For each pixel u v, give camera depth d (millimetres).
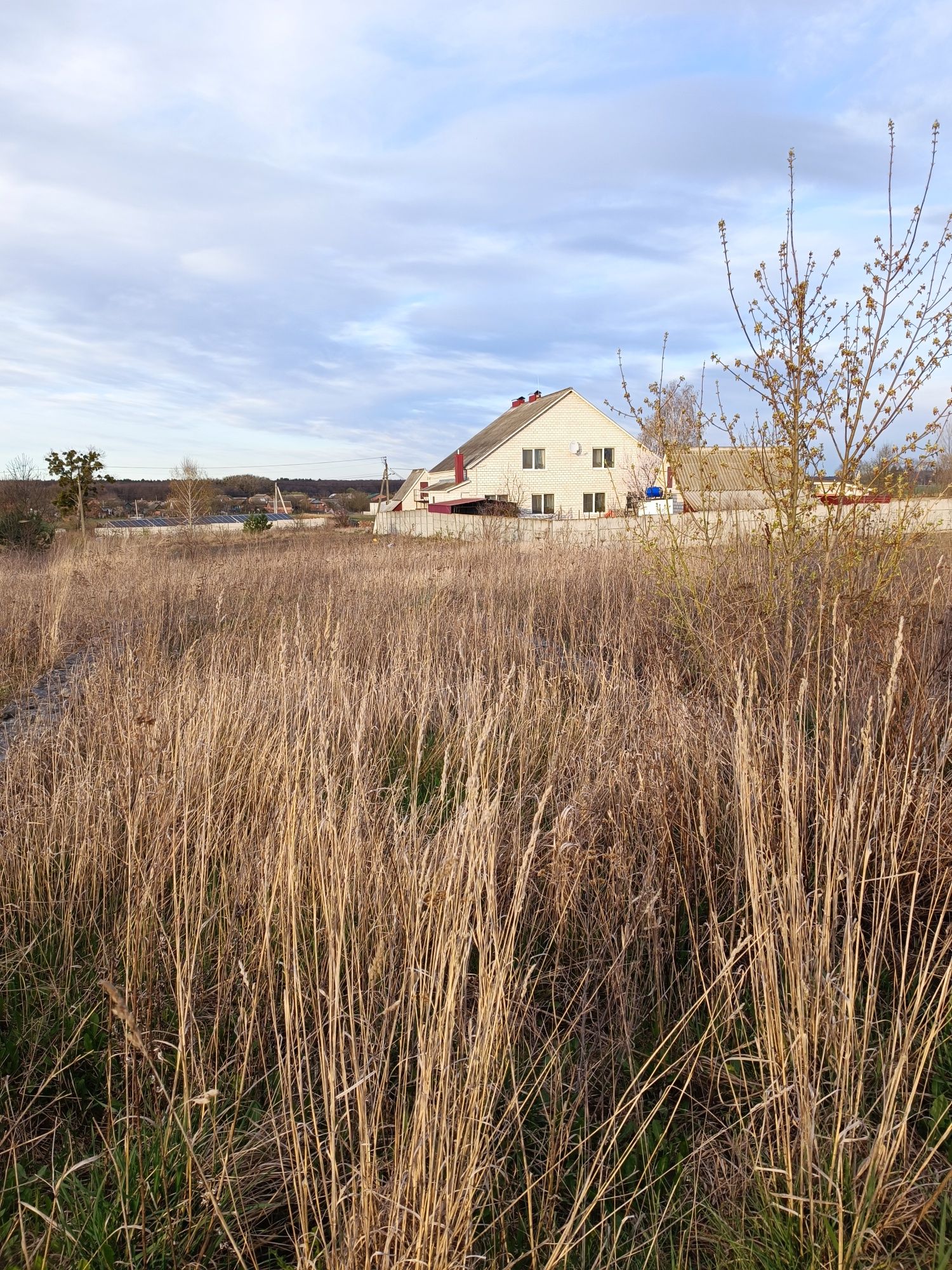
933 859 2811
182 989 2264
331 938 2025
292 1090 2377
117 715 4457
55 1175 2084
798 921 2266
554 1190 1986
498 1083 2006
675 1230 1979
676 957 2896
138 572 12031
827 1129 2121
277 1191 2096
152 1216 2000
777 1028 2150
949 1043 2373
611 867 2906
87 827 3326
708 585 5660
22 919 3141
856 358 4980
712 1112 2311
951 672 4367
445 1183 1755
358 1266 1730
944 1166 2037
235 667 5980
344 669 5184
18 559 17359
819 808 2889
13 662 7805
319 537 31016
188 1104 2092
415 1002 2199
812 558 5207
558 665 5883
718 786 3420
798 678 4379
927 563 5320
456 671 5855
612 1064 2371
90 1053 2516
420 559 13352
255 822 3387
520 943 2854
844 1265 1771
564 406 39688
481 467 39500
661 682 4469
